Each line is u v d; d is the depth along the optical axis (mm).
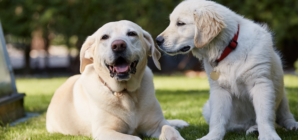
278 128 3709
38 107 6492
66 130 3846
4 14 14625
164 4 14016
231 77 3301
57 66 20750
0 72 5012
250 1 13266
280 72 3607
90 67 3732
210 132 3248
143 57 3438
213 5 3402
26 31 14750
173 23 3566
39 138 3602
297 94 6852
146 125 3564
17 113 5293
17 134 3846
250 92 3324
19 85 11461
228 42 3275
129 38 3279
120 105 3391
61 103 3994
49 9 13867
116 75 3180
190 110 5355
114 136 3109
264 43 3221
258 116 3162
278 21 13445
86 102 3629
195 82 12117
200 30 3281
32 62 22641
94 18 14203
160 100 7090
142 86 3557
